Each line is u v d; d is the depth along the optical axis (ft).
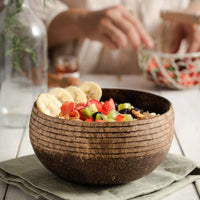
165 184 2.91
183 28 6.98
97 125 2.57
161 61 6.03
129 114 3.07
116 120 2.86
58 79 5.76
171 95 5.75
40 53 4.50
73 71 6.08
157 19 7.69
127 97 3.47
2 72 4.53
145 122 2.63
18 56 4.42
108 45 6.68
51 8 6.89
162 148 2.75
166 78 5.85
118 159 2.60
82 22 6.71
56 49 7.61
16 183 2.97
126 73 8.05
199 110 5.11
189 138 4.12
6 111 4.66
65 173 2.75
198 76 5.84
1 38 4.37
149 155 2.67
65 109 3.00
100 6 7.73
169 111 2.88
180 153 3.73
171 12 6.25
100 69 8.07
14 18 4.29
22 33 4.34
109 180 2.72
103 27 6.45
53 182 2.91
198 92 5.96
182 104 5.34
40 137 2.74
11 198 2.82
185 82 5.84
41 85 4.62
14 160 3.32
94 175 2.67
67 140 2.61
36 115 2.80
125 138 2.59
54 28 6.98
